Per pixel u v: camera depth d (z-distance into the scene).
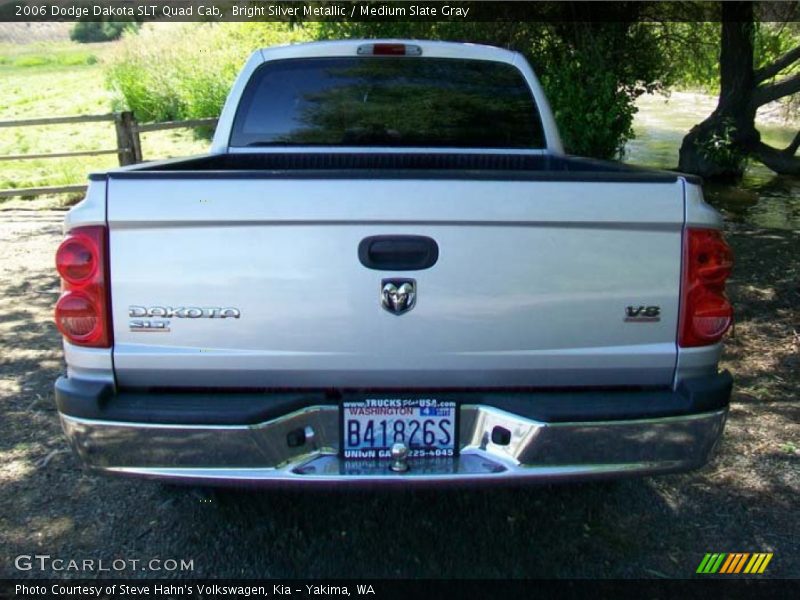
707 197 11.02
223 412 2.44
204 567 2.88
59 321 2.48
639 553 2.98
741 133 12.18
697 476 3.53
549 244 2.47
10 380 4.56
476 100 4.19
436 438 2.57
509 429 2.53
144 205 2.40
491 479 2.49
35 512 3.22
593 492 3.40
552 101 9.49
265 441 2.47
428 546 3.02
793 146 12.45
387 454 2.56
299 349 2.48
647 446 2.53
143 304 2.46
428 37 9.34
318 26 9.69
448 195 2.42
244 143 4.14
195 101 16.25
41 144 14.39
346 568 2.88
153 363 2.48
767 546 3.03
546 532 3.11
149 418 2.44
